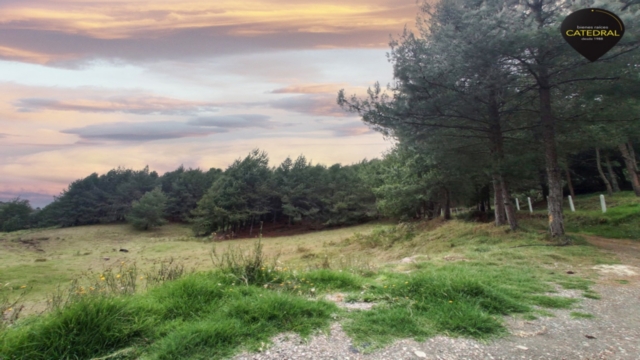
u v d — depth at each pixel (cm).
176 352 288
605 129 1188
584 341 333
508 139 1347
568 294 513
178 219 5962
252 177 4566
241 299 393
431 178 2100
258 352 298
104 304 329
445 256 919
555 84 1047
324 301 420
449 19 1188
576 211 1836
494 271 666
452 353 303
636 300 480
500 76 1007
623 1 930
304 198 4522
